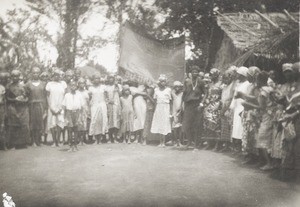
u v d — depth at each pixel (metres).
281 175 5.54
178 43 9.89
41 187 5.23
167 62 9.93
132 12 9.84
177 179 5.57
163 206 4.42
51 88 8.92
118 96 9.37
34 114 8.70
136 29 9.91
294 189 4.97
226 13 9.50
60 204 4.60
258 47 8.11
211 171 6.03
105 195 4.88
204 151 7.93
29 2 9.62
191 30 9.86
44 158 7.14
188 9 9.59
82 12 9.70
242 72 7.16
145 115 9.24
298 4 9.34
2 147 8.17
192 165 6.50
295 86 5.66
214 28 9.79
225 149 7.91
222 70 8.67
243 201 4.51
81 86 8.87
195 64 10.27
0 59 9.59
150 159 7.02
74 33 9.84
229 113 7.61
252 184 5.23
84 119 8.88
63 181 5.51
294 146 5.29
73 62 10.12
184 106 8.41
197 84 8.35
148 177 5.70
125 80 9.70
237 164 6.57
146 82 9.75
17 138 8.35
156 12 9.83
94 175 5.83
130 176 5.77
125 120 9.25
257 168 6.23
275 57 8.10
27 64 9.79
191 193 4.85
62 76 9.20
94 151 7.96
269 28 8.60
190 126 8.31
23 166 6.37
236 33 8.80
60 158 7.18
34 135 8.81
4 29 9.56
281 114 5.57
